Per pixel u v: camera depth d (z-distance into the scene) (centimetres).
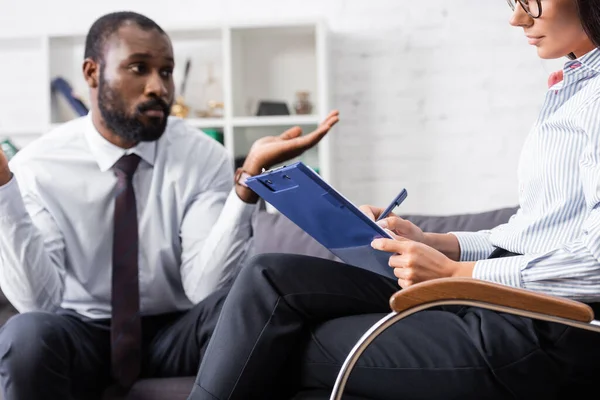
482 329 148
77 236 216
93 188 217
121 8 421
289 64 410
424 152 400
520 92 393
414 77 400
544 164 156
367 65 403
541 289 144
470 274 145
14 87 429
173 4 418
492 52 395
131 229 212
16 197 195
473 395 146
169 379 202
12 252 197
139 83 214
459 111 397
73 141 220
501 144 395
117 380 200
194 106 411
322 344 155
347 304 161
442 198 399
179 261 225
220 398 152
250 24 383
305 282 157
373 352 150
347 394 154
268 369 154
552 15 154
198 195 227
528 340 146
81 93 411
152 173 222
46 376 180
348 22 404
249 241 220
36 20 427
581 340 146
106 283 217
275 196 148
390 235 152
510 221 179
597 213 141
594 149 145
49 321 189
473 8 396
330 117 185
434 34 398
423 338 150
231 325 154
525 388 145
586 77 155
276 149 190
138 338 204
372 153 403
